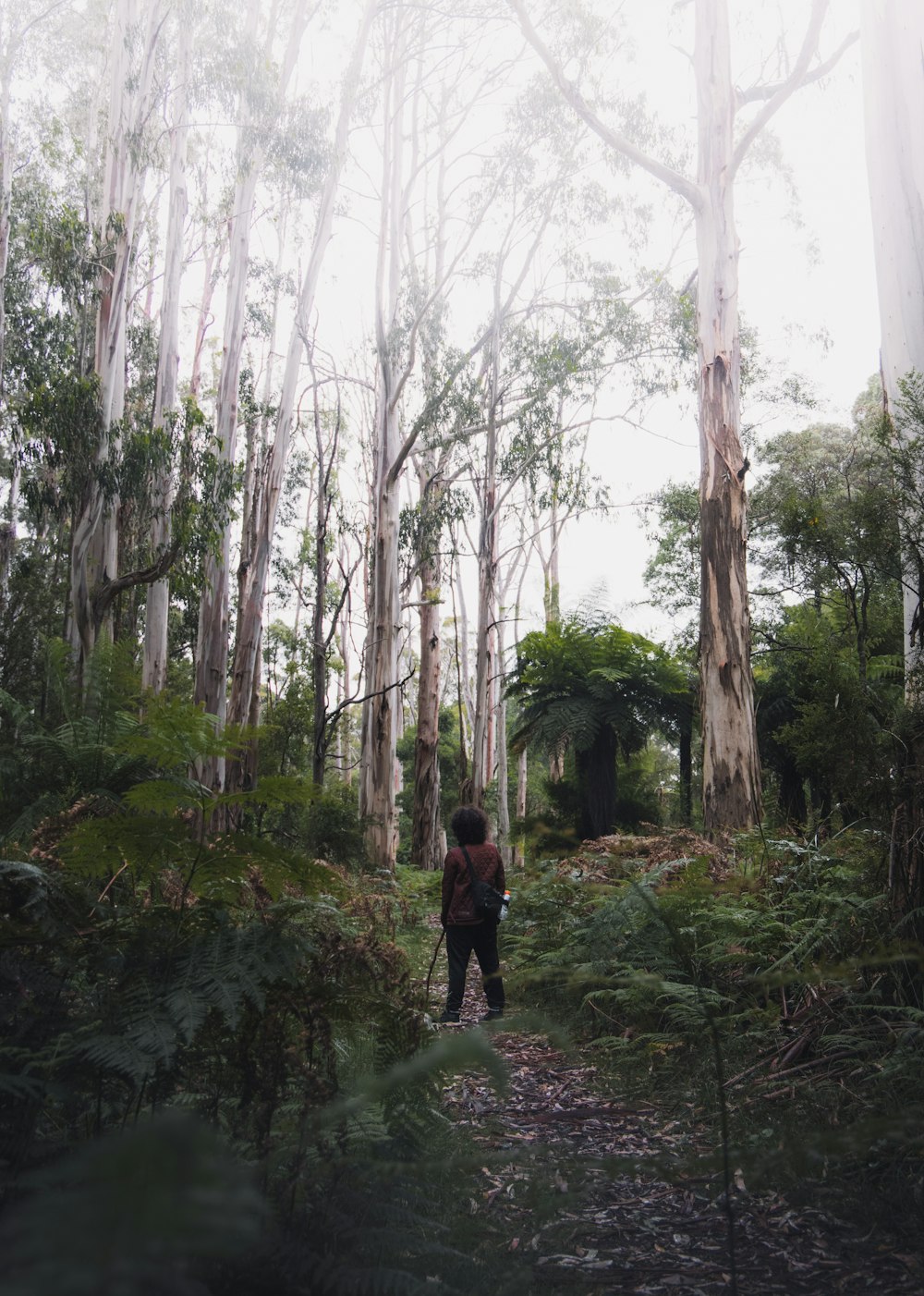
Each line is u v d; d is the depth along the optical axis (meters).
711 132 13.98
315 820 10.67
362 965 2.37
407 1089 2.14
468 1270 1.85
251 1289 1.48
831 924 4.33
